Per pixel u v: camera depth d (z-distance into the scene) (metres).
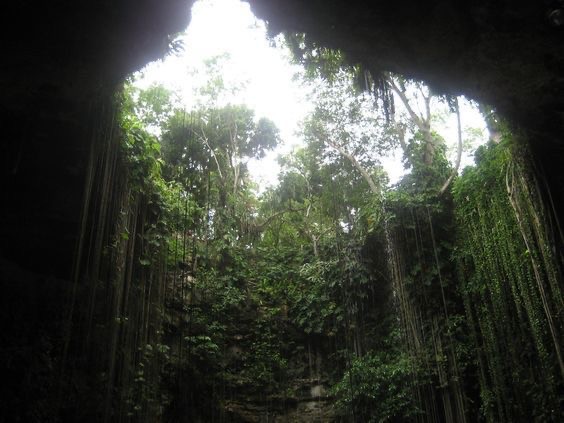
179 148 17.47
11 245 9.50
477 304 12.72
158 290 12.45
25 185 9.12
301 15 7.89
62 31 7.27
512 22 6.98
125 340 10.49
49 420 8.27
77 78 8.06
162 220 12.63
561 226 8.88
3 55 7.47
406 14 7.33
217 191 18.03
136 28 7.50
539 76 7.68
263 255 19.34
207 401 14.52
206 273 16.38
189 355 14.23
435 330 13.41
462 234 13.42
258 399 15.73
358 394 13.69
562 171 8.98
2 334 8.35
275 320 17.30
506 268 11.27
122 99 9.45
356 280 15.79
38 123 8.60
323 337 17.09
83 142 8.86
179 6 7.51
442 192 14.43
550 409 10.01
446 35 7.50
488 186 12.18
